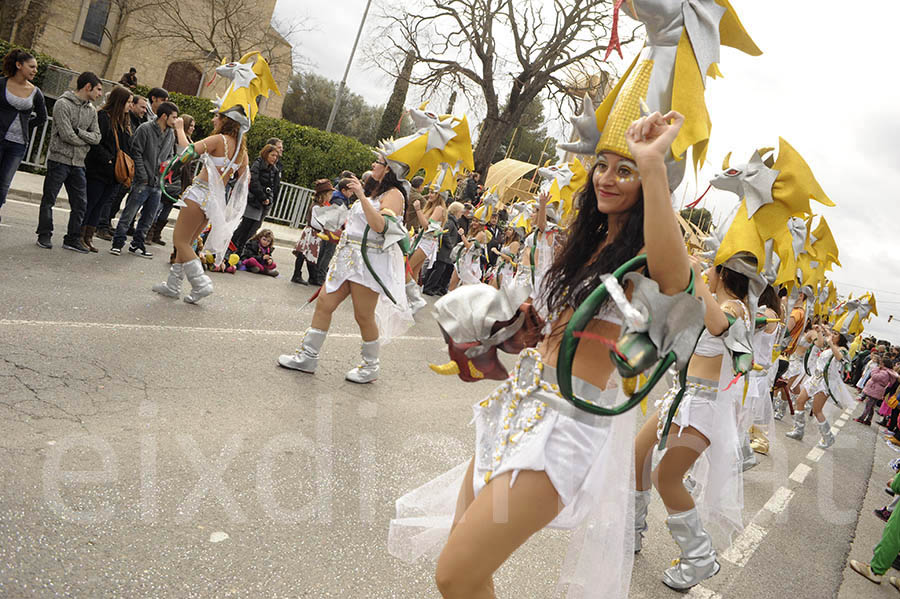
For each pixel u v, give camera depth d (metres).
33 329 4.97
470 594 2.11
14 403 3.76
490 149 31.83
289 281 10.24
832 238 9.17
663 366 2.03
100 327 5.42
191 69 35.31
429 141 5.67
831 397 9.86
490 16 29.89
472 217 13.64
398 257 5.86
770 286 4.82
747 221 4.16
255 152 18.73
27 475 3.10
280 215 16.56
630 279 2.00
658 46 2.33
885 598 4.73
